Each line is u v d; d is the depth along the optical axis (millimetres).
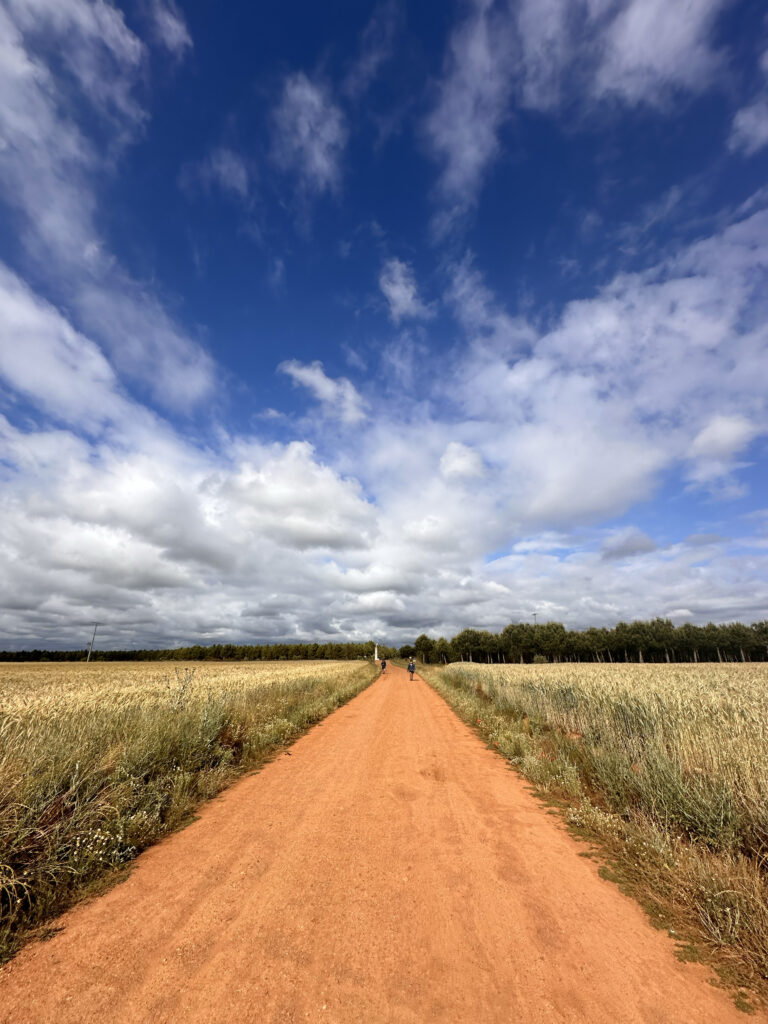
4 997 2592
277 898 3738
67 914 3500
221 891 3852
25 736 5516
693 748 6051
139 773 5910
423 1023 2396
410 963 2920
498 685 17672
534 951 3066
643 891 3934
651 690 10047
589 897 3826
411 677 45000
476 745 10258
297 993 2619
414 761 8625
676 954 3070
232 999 2562
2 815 3863
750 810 4316
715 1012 2537
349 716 15094
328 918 3443
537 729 10523
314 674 29734
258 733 9609
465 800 6359
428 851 4699
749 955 3004
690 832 4746
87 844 4258
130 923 3367
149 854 4602
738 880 3566
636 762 6484
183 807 5750
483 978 2783
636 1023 2432
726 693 10227
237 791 6734
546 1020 2441
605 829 5125
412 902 3701
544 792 6695
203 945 3088
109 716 7504
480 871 4270
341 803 6191
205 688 13148
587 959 2994
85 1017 2438
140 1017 2434
